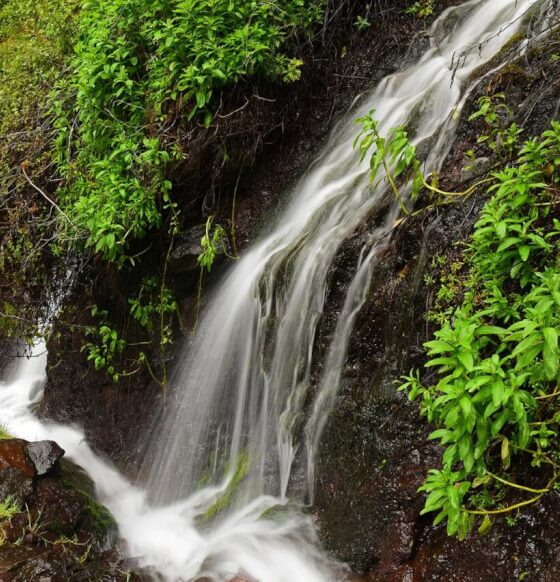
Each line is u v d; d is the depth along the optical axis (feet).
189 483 16.43
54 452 14.79
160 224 16.99
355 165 16.21
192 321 17.30
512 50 13.78
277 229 16.79
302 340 14.37
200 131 16.83
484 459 10.34
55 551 12.41
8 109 22.03
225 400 16.33
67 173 18.45
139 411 18.31
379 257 13.03
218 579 12.52
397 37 18.25
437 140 13.48
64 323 19.16
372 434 12.25
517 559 9.92
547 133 10.46
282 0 17.62
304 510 13.34
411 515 11.31
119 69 17.24
